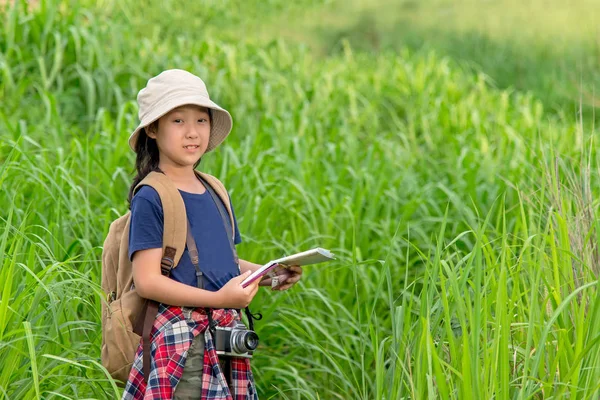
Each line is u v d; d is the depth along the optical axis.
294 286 5.43
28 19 9.30
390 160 7.80
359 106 10.52
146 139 3.44
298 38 18.03
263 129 8.16
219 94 9.49
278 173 6.85
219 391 3.17
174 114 3.31
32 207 5.19
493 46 17.44
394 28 18.94
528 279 4.14
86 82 8.79
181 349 3.15
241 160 7.22
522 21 18.30
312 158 7.61
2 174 4.62
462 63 15.48
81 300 4.00
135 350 3.23
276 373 5.07
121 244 3.36
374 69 12.54
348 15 19.53
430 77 11.80
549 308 3.74
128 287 3.33
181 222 3.22
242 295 3.13
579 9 18.42
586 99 12.75
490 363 3.26
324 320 5.61
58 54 8.69
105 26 10.38
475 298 3.26
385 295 5.75
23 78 8.73
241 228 5.64
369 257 6.20
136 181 3.40
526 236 4.03
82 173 6.21
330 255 3.16
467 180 7.17
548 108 14.16
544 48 16.97
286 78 10.88
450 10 19.55
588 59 16.22
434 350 3.19
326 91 10.20
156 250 3.18
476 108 10.61
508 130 8.90
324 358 5.32
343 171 7.18
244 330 3.26
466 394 3.13
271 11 19.27
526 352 3.23
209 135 3.49
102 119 7.48
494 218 6.70
